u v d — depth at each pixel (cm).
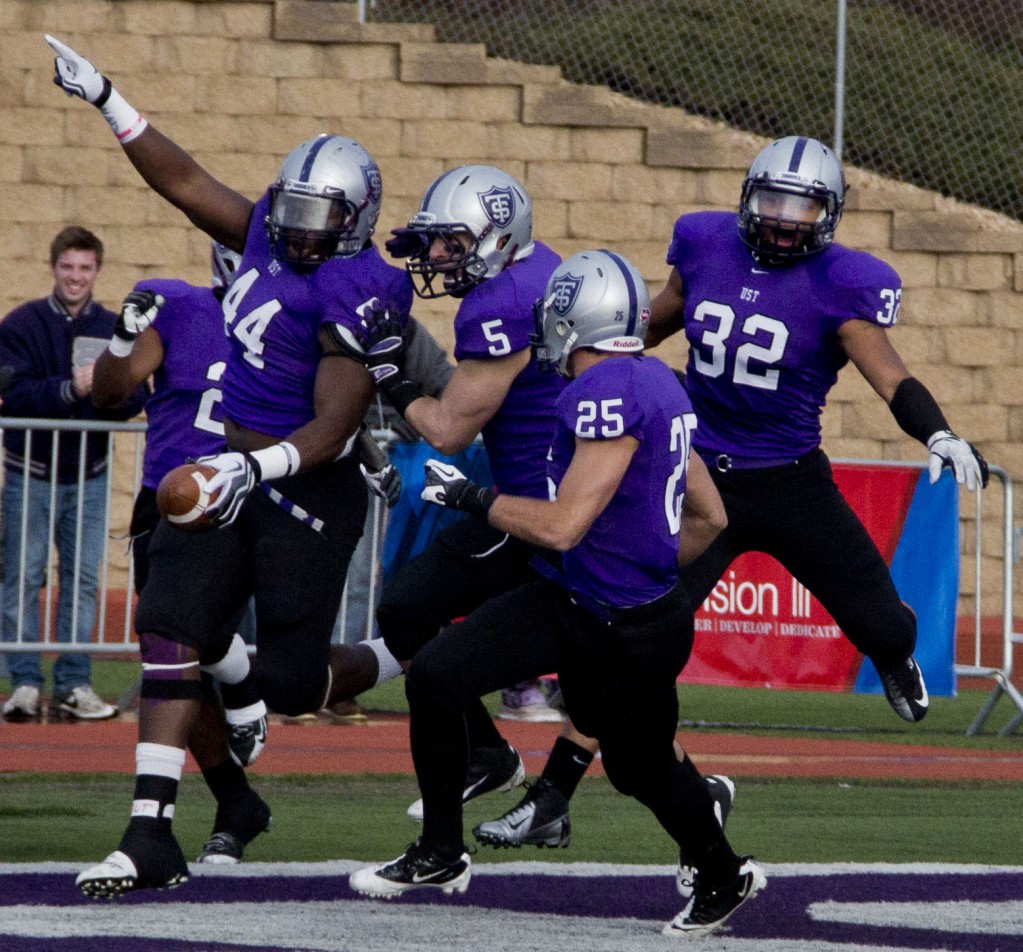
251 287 1778
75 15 5019
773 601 3300
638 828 2197
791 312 1998
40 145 4997
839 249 2031
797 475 2038
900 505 3256
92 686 3516
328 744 2862
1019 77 5812
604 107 5275
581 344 1555
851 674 3297
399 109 5178
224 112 5091
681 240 2081
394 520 3178
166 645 1672
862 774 2675
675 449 1534
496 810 2339
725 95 5581
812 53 5662
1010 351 5391
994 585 5200
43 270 4997
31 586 2997
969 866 1934
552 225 5253
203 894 1694
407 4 5394
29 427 2961
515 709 3253
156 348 2133
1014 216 5681
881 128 5691
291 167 1728
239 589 1756
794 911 1672
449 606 1919
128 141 1852
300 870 1828
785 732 3225
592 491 1488
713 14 5622
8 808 2159
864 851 2047
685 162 5306
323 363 1742
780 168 1964
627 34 5541
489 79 5219
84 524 3011
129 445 4625
